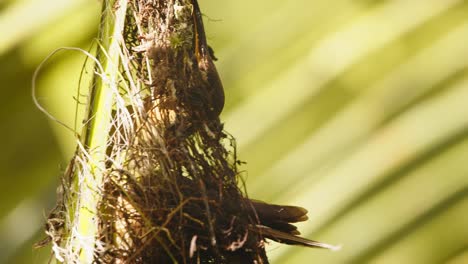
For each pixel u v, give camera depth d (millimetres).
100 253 1702
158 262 1709
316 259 2020
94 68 1729
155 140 1714
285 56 2086
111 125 1720
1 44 2092
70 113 2104
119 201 1710
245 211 1717
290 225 1737
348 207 2037
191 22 1732
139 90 1723
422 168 2039
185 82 1724
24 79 2109
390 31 2076
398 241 2031
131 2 1734
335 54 2078
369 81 2070
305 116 2066
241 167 2051
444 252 2021
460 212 2027
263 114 2066
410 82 2062
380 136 2051
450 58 2062
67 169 1728
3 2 2109
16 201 2227
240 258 1717
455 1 2074
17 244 2197
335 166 2047
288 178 2049
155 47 1725
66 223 1727
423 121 2047
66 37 2096
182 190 1710
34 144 2152
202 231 1707
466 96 2049
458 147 2041
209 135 1723
